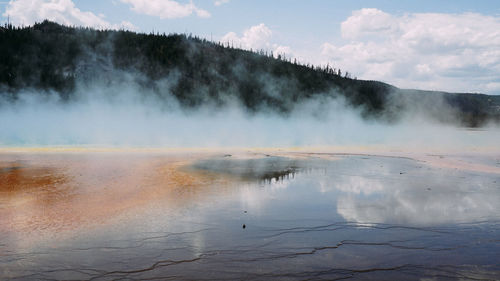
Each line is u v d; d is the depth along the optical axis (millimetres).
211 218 5238
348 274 3580
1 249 4035
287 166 10656
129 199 6223
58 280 3369
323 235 4641
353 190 7293
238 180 8203
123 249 4086
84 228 4738
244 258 3906
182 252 4031
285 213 5559
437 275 3586
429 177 8906
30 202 5945
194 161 11406
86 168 9547
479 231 4871
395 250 4199
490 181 8422
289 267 3711
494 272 3660
